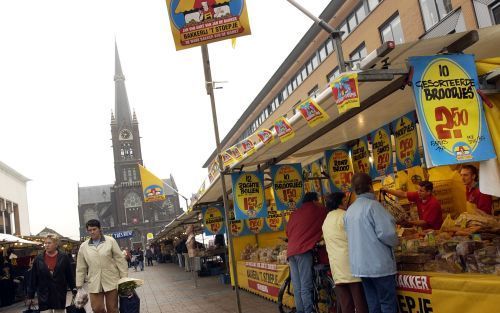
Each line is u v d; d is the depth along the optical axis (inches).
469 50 152.2
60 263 268.2
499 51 158.2
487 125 132.0
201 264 703.7
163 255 1637.6
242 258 466.6
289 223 245.9
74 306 265.1
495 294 133.6
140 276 940.6
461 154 127.9
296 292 239.5
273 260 358.0
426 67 132.9
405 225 237.8
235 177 311.1
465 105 132.0
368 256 159.6
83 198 4847.4
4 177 1996.8
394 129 243.9
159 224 4126.5
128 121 4298.7
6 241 653.9
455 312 149.1
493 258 147.4
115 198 4276.6
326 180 322.0
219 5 262.5
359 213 164.6
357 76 133.3
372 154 270.7
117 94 4375.0
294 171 312.5
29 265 865.5
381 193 266.5
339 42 163.9
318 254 240.1
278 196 305.3
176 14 262.5
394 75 134.7
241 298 392.5
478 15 653.9
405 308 175.8
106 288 247.1
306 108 165.5
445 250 168.4
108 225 4441.4
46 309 263.3
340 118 203.6
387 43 123.8
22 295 729.6
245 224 482.0
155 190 948.6
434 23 761.0
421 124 128.0
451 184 307.3
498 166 130.0
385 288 159.3
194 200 529.0
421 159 222.8
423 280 163.5
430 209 231.9
